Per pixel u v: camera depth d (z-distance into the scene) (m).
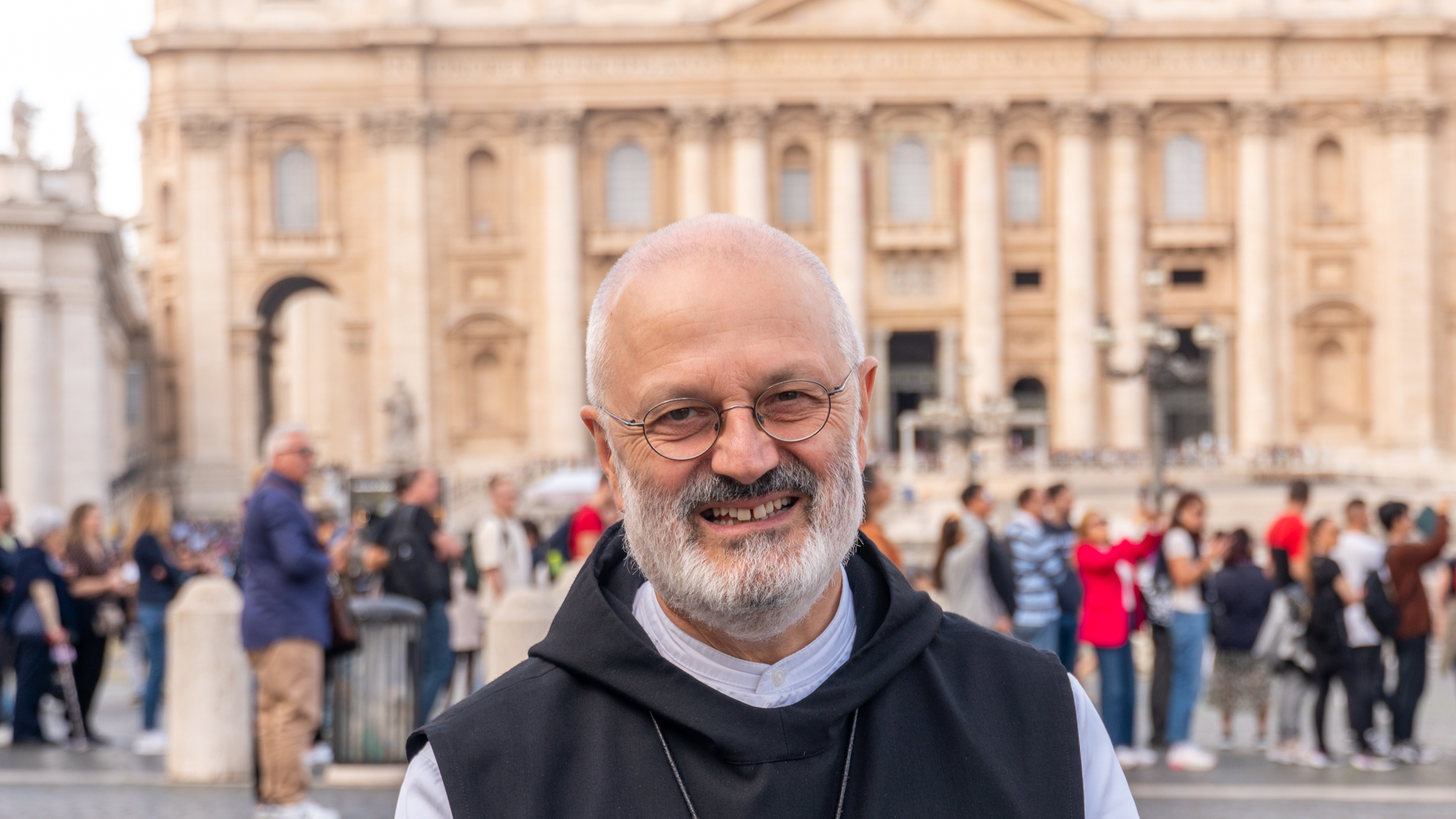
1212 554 17.14
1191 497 17.27
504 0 82.31
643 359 3.13
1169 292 83.62
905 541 43.94
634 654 3.10
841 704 3.09
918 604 3.30
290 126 81.94
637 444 3.13
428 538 17.36
